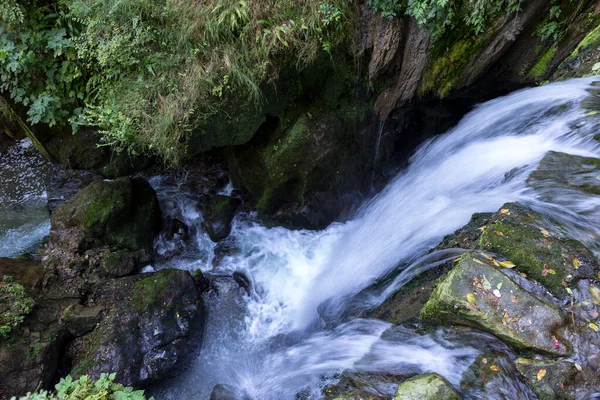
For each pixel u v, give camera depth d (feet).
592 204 11.07
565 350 8.93
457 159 16.07
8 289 15.14
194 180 21.97
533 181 12.35
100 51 15.53
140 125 16.15
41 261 17.71
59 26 16.85
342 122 17.20
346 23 14.82
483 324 9.58
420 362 10.49
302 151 17.22
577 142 12.81
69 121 18.89
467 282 9.96
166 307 16.16
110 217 18.49
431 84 15.33
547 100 14.14
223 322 17.80
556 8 13.67
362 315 13.79
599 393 8.55
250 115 16.38
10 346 13.76
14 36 16.80
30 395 11.93
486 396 9.09
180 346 15.76
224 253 20.44
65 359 14.97
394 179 19.29
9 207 23.04
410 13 13.79
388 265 14.96
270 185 18.35
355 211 19.80
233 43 14.76
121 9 14.92
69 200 19.33
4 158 24.94
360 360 11.76
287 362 14.44
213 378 15.84
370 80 16.08
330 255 18.90
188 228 21.33
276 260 19.63
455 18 13.74
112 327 15.33
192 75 15.03
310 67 15.78
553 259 10.10
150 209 20.29
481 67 14.66
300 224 19.57
